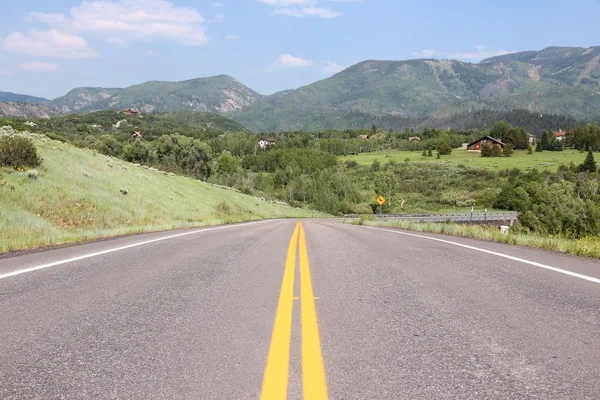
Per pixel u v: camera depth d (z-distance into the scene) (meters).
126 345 3.42
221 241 11.96
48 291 5.33
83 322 4.04
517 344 3.47
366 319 4.16
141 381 2.77
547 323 4.04
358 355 3.22
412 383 2.74
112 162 35.28
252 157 171.12
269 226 23.41
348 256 8.67
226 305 4.69
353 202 103.12
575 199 29.42
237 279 6.17
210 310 4.48
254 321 4.08
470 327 3.91
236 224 27.09
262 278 6.25
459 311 4.46
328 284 5.84
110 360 3.12
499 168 119.56
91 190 23.23
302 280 6.11
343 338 3.61
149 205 26.64
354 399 2.53
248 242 11.69
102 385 2.71
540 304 4.75
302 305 4.69
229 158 120.81
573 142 194.25
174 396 2.56
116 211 21.19
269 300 4.92
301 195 111.88
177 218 26.97
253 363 3.06
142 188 30.62
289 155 161.25
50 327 3.88
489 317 4.24
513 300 4.93
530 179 95.44
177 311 4.43
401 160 154.75
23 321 4.06
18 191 17.47
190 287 5.61
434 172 120.38
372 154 193.00
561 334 3.72
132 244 10.93
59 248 10.00
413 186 110.50
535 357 3.19
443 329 3.85
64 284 5.75
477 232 15.20
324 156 157.88
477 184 103.12
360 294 5.23
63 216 17.58
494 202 86.44
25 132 30.41
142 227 18.16
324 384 2.72
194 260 8.02
